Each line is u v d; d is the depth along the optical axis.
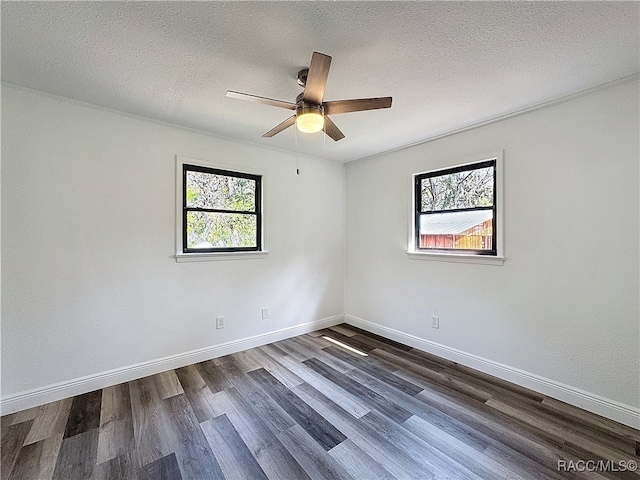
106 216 2.47
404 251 3.49
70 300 2.33
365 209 3.99
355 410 2.17
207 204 3.08
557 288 2.32
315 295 3.98
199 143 2.96
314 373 2.75
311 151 3.67
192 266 2.94
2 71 1.91
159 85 2.08
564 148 2.26
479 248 2.86
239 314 3.27
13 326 2.13
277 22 1.46
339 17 1.42
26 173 2.15
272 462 1.69
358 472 1.62
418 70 1.89
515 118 2.53
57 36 1.55
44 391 2.23
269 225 3.49
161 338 2.76
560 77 1.97
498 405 2.23
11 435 1.89
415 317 3.38
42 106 2.20
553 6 1.35
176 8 1.36
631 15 1.40
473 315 2.85
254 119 2.67
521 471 1.62
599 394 2.12
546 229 2.37
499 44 1.64
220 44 1.63
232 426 1.99
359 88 2.12
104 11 1.37
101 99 2.29
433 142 3.17
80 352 2.38
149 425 2.00
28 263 2.17
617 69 1.88
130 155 2.57
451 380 2.62
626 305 2.02
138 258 2.63
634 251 1.98
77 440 1.85
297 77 1.96
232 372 2.77
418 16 1.42
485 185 2.80
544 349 2.39
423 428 1.97
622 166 2.02
